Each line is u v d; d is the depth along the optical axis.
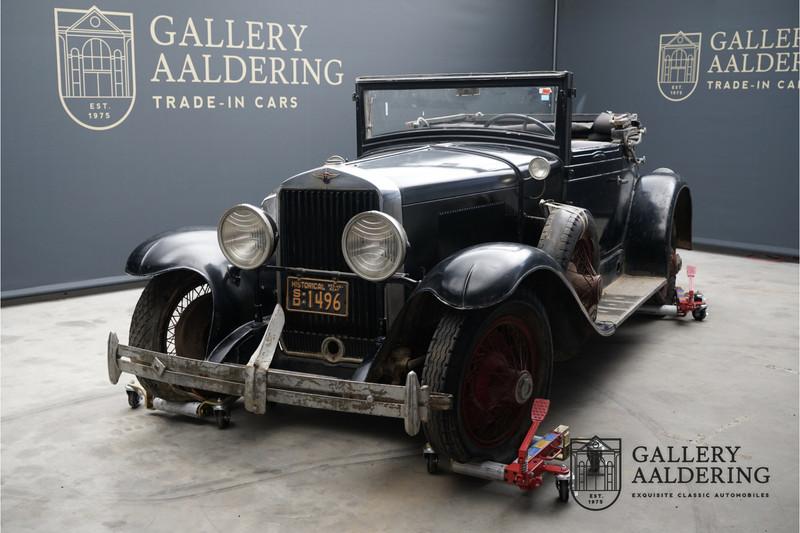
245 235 3.14
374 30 7.23
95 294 5.81
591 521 2.57
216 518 2.58
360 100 4.25
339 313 3.09
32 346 4.51
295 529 2.51
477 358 2.85
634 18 7.87
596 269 3.72
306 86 6.85
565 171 3.87
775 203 6.96
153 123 6.00
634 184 4.98
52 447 3.15
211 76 6.26
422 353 3.19
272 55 6.59
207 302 3.57
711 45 7.27
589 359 4.24
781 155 6.88
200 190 6.33
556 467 2.71
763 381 3.88
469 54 8.00
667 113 7.69
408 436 3.27
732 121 7.18
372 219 2.79
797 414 3.45
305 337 3.22
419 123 4.18
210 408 3.38
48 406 3.60
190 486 2.81
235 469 2.95
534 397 3.08
